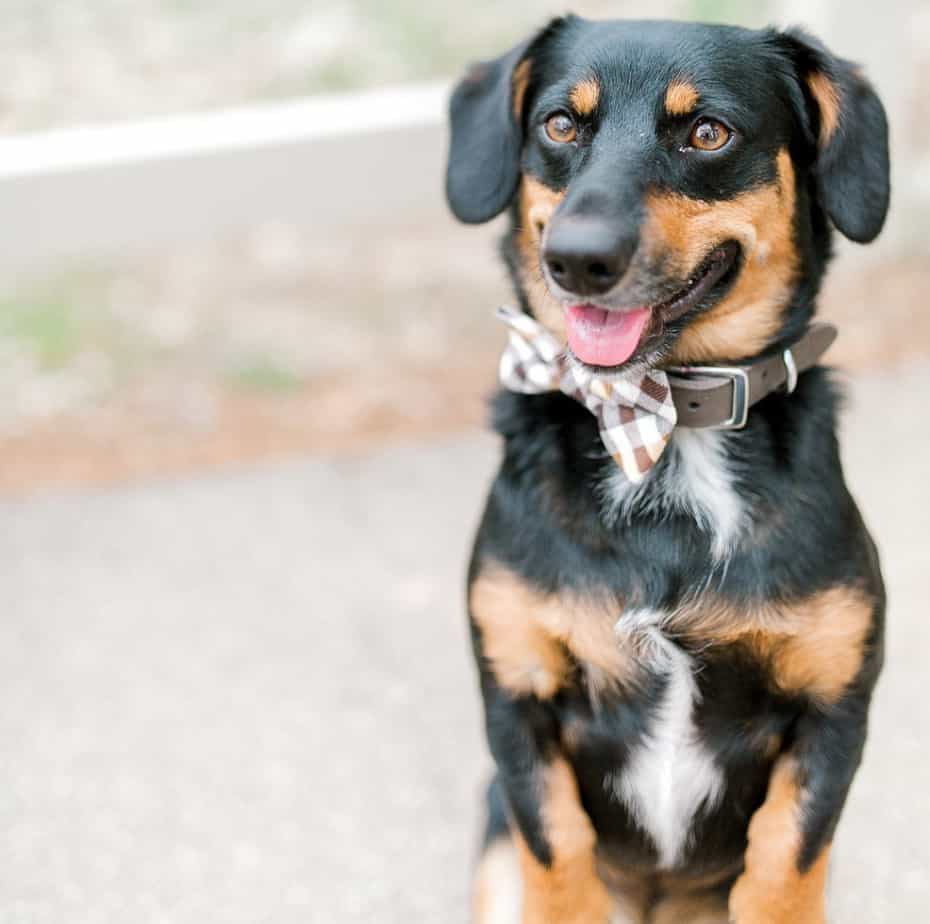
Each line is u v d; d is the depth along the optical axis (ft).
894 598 4.72
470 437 5.65
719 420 3.53
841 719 3.45
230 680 4.57
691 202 3.47
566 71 3.59
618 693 3.50
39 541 5.18
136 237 5.64
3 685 4.57
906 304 6.33
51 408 5.98
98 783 4.25
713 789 3.55
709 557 3.46
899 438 5.46
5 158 5.47
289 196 5.68
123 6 6.57
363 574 4.98
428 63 6.72
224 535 5.18
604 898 3.57
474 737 4.37
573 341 3.46
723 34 3.55
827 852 3.47
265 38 6.66
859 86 3.55
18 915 3.90
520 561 3.51
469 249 7.22
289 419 5.82
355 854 4.04
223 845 4.07
